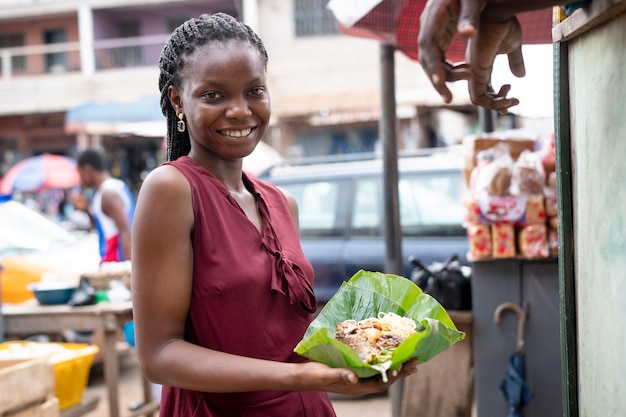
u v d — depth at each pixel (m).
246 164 8.10
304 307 1.66
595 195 1.48
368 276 1.66
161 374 1.49
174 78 1.68
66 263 6.40
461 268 3.78
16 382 2.84
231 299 1.54
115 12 20.09
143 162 18.05
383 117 3.87
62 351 3.94
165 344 1.50
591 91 1.48
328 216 5.53
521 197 3.36
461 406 3.52
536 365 3.42
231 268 1.55
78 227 11.56
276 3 16.77
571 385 1.67
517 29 1.33
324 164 5.95
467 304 3.62
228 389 1.42
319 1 16.59
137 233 1.53
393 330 1.43
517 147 3.66
